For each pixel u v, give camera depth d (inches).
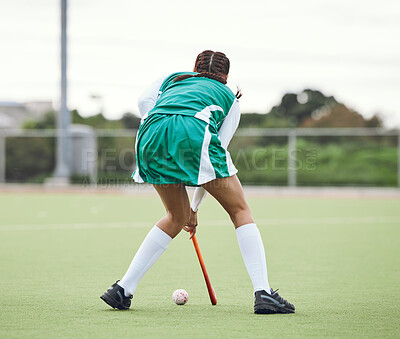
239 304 374.6
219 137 352.8
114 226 871.1
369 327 310.5
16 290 419.5
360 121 2851.9
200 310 353.4
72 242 698.8
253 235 347.6
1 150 1984.5
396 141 1769.2
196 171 331.0
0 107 4065.0
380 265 546.0
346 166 1786.4
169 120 336.2
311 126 2866.6
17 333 293.9
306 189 1775.3
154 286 439.5
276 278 479.2
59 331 297.9
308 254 615.5
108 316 334.0
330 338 287.3
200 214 1066.1
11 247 653.3
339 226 887.7
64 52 1850.4
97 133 1884.8
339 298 395.5
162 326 309.0
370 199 1515.7
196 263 551.8
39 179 1964.8
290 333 295.9
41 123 2375.7
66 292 411.8
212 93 347.6
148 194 1673.2
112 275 487.2
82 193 1720.0
